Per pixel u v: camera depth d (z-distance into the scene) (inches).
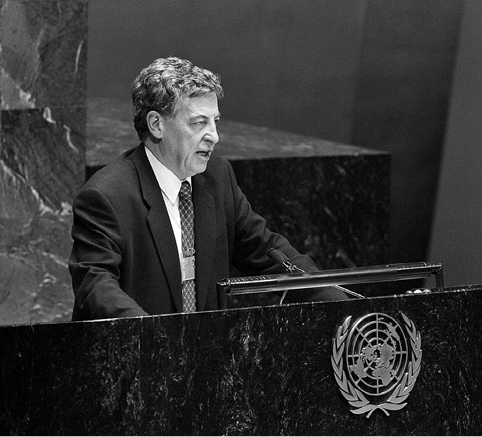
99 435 276.1
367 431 299.9
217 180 376.8
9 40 531.8
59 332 272.8
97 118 813.2
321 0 944.3
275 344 288.0
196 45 936.3
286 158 667.4
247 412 287.1
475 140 813.9
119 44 923.4
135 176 358.0
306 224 680.4
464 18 833.5
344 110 955.3
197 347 281.6
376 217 701.9
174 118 348.2
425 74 873.5
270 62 948.0
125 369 276.4
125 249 349.1
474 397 311.7
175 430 281.0
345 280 313.6
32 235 561.0
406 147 892.6
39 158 553.0
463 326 308.3
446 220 842.2
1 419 274.7
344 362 294.2
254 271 387.2
